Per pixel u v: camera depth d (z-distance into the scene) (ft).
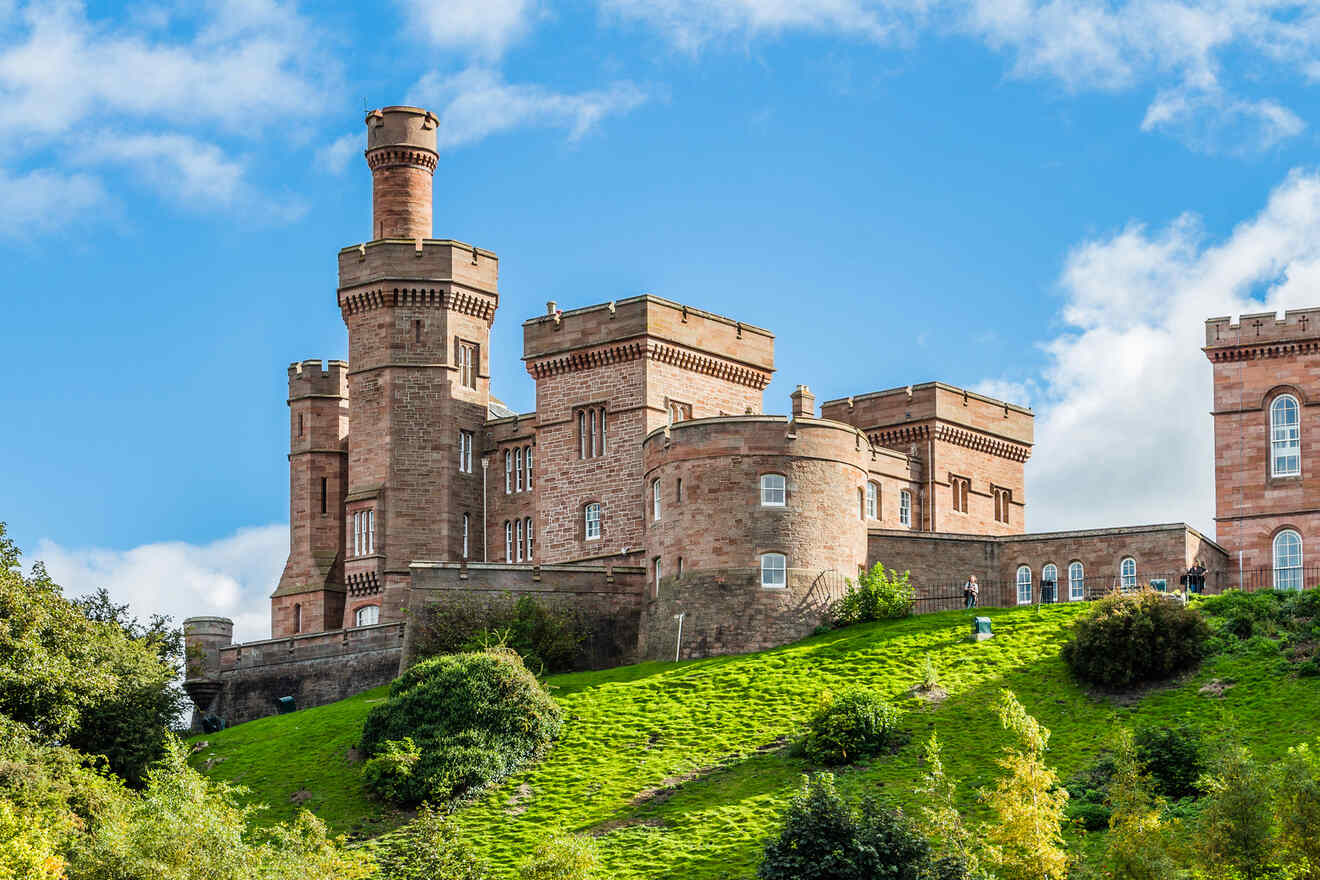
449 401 341.41
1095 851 195.21
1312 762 181.27
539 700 253.65
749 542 286.25
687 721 252.01
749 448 289.12
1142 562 289.12
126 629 293.64
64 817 206.08
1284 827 172.76
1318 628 246.27
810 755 234.58
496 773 242.99
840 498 291.79
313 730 269.03
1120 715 234.79
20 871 175.42
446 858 203.72
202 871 186.39
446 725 248.52
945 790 214.48
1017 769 187.73
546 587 299.79
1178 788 212.43
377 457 340.18
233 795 248.93
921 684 250.16
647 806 228.84
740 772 234.58
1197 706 233.55
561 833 216.33
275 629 363.56
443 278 342.23
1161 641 242.99
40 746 229.45
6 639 239.71
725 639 283.59
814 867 191.72
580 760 245.24
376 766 242.58
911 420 352.28
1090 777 216.13
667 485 294.87
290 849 200.85
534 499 335.47
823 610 285.43
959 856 188.03
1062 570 295.48
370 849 226.17
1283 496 298.35
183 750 211.82
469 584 298.15
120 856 185.68
